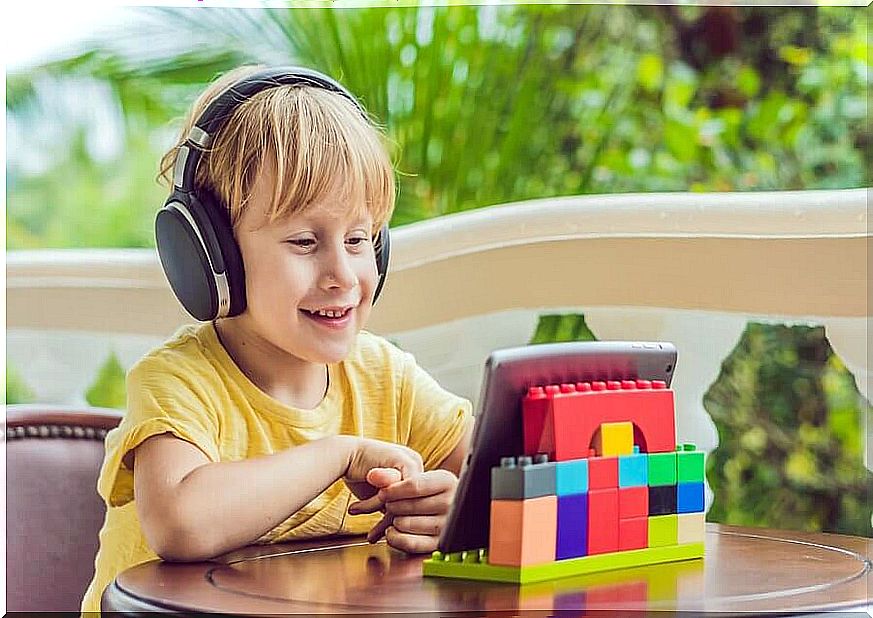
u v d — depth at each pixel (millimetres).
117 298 1665
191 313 1029
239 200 1014
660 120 2369
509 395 808
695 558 896
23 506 1299
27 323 1675
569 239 1408
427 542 942
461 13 2102
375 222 1100
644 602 737
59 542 1312
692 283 1325
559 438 811
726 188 2326
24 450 1314
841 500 2125
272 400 1098
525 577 788
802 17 2309
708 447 1350
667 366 922
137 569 870
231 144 1019
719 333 1330
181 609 733
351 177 1045
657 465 869
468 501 818
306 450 968
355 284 1049
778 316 1269
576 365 852
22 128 1937
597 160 2305
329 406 1158
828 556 919
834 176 2256
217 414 1047
